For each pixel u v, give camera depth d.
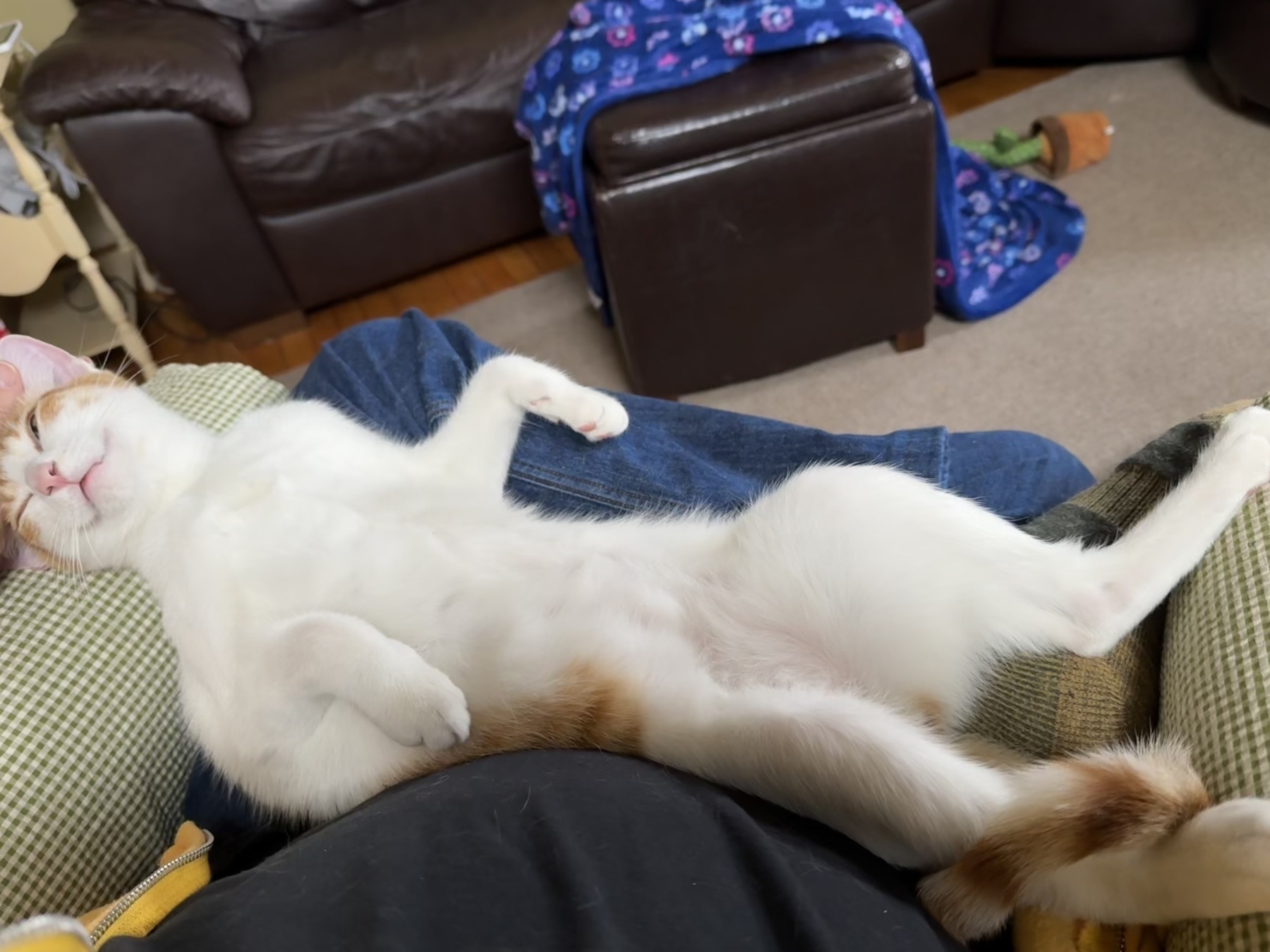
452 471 1.08
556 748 0.79
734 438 1.13
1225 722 0.62
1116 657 0.78
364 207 2.42
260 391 1.33
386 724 0.78
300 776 0.87
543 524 1.01
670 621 0.91
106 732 0.84
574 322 2.33
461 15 2.51
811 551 0.88
